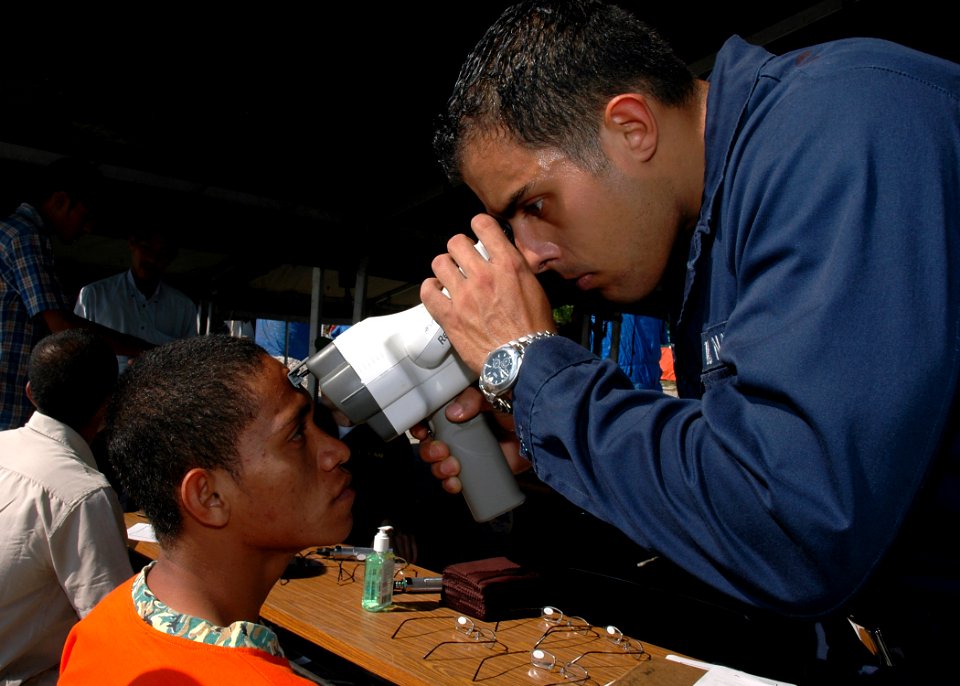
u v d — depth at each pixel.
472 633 1.48
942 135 0.67
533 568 1.76
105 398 1.73
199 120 2.91
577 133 0.88
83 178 2.63
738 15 2.08
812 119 0.71
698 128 0.93
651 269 0.96
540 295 0.93
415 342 1.15
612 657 1.39
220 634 0.79
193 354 0.91
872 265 0.62
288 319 5.54
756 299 0.70
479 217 0.98
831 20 1.96
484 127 0.91
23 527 1.43
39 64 2.49
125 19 2.24
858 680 0.95
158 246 3.52
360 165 3.35
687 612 1.69
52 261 2.55
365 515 2.73
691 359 1.02
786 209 0.69
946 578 0.77
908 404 0.60
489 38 0.94
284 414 0.92
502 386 0.87
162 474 0.87
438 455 1.24
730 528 0.68
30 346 2.53
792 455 0.62
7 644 1.44
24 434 1.59
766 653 1.58
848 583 0.65
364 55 2.43
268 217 3.51
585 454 0.79
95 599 1.46
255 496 0.90
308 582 1.81
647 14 2.08
